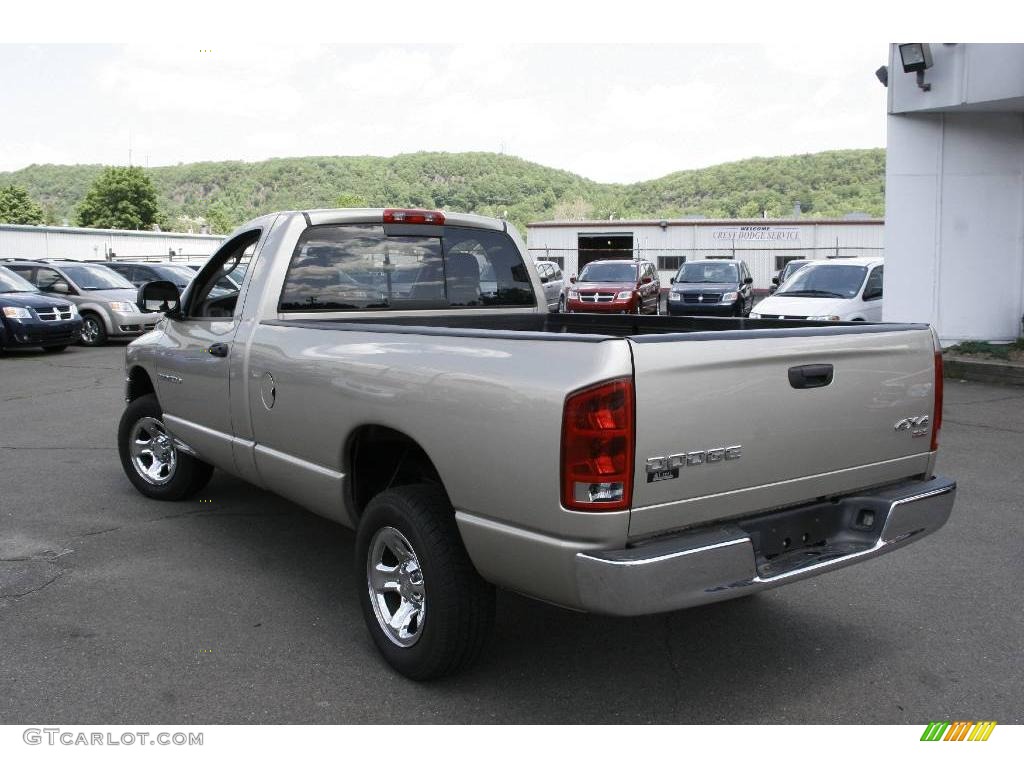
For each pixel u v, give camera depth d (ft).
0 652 12.46
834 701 11.24
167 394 18.08
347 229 15.85
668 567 9.32
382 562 12.31
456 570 10.96
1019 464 23.71
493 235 17.99
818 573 10.68
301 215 15.37
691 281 74.43
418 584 11.68
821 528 11.41
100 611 13.93
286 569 15.89
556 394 9.39
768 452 10.41
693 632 13.37
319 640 12.96
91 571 15.69
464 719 10.78
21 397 35.65
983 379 38.29
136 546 17.07
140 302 17.31
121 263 63.93
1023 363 38.45
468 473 10.43
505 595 14.93
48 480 22.11
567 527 9.39
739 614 14.02
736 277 73.61
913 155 43.47
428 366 11.00
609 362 9.12
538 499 9.61
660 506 9.55
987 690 11.51
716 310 70.44
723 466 10.00
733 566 9.82
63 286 56.65
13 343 49.01
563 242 142.51
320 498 13.47
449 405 10.62
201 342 16.38
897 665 12.23
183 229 316.19
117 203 293.43
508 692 11.47
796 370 10.60
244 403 15.10
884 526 11.45
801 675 11.95
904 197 43.91
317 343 13.26
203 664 12.16
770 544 10.81
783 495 10.71
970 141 42.83
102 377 41.55
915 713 10.94
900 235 44.24
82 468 23.39
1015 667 12.14
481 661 12.37
